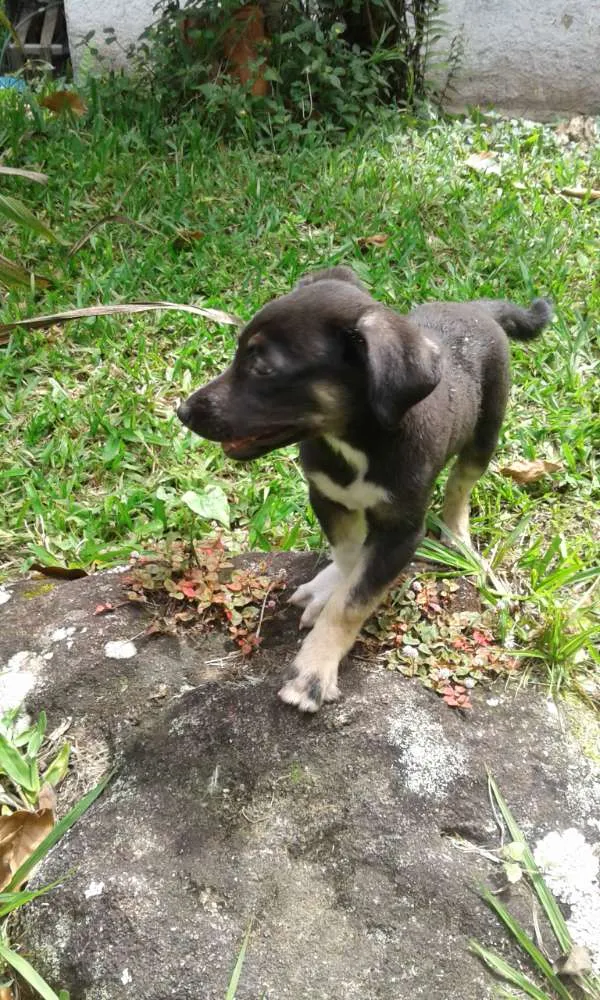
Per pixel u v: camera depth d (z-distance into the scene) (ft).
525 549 3.13
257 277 4.26
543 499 3.35
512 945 2.01
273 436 2.27
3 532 3.11
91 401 3.63
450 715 2.38
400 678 2.46
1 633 2.64
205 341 3.92
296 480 3.33
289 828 2.15
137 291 4.19
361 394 2.24
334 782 2.22
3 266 3.82
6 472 3.27
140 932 1.98
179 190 4.89
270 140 5.43
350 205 4.82
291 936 1.99
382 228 4.71
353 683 2.43
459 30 6.30
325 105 5.82
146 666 2.51
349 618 2.39
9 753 2.31
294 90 5.69
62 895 2.05
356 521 2.62
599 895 2.08
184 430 3.51
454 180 5.15
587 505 3.32
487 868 2.12
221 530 3.14
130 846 2.13
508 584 2.95
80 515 3.17
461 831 2.18
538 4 6.11
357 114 5.84
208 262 4.38
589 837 2.18
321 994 1.91
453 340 2.75
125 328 4.01
